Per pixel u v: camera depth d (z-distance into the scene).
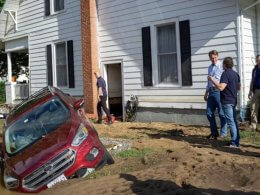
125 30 16.39
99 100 15.55
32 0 21.78
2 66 32.94
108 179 7.21
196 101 14.06
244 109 12.88
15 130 8.73
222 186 6.36
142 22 15.68
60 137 8.00
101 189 6.68
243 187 6.14
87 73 17.80
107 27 17.16
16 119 9.00
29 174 7.38
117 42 16.75
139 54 15.88
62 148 7.61
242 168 7.22
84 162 7.70
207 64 13.65
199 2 13.77
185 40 14.23
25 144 8.31
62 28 19.78
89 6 17.41
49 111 9.02
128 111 16.27
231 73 9.47
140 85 15.91
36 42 21.75
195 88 14.05
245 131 11.83
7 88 24.89
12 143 8.45
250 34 13.24
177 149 9.19
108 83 17.69
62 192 6.86
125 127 14.30
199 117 14.09
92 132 8.42
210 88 10.75
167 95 14.97
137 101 16.02
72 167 7.57
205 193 5.95
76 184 7.12
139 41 15.86
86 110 17.98
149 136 12.00
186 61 14.23
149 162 8.37
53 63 20.55
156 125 14.43
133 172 7.57
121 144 10.43
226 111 9.57
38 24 21.48
